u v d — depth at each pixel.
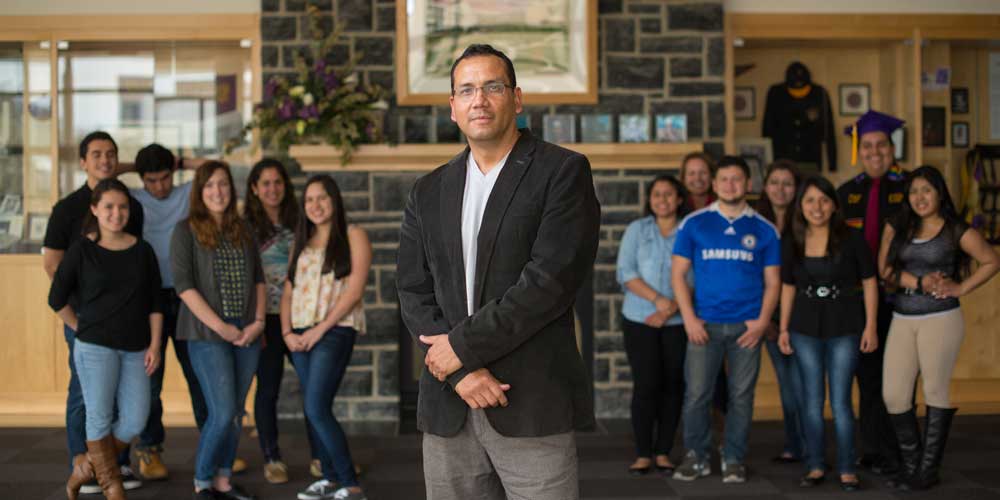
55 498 3.79
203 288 3.61
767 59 5.87
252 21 5.35
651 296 4.16
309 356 3.71
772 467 4.27
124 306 3.50
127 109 5.46
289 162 5.37
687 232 4.04
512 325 1.91
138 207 3.96
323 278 3.71
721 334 3.98
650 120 5.36
